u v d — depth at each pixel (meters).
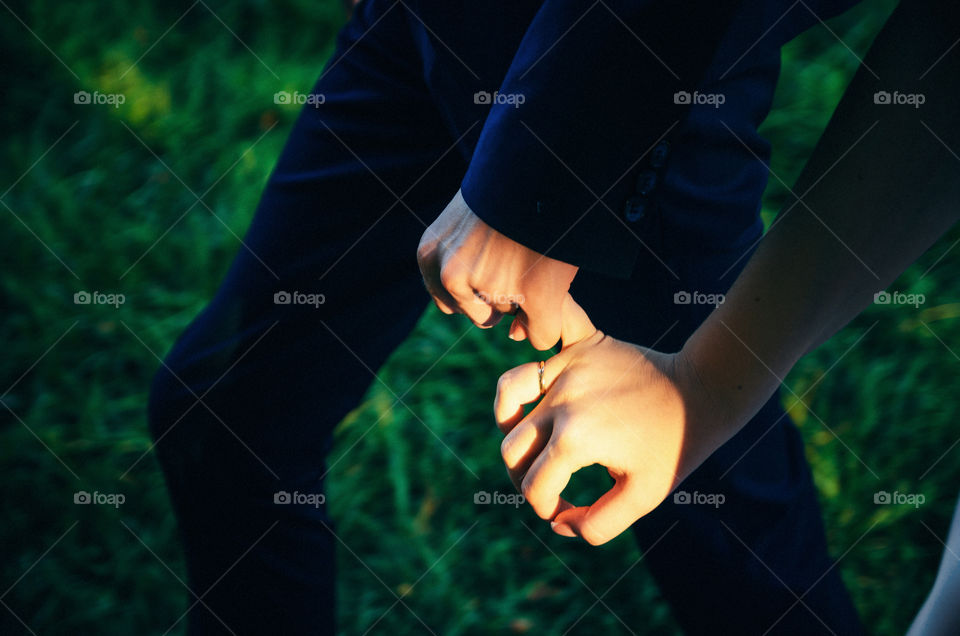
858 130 1.12
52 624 1.88
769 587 1.44
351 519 2.06
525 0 1.28
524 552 2.01
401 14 1.38
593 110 1.18
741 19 1.29
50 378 2.33
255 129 3.04
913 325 2.34
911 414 2.19
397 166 1.42
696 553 1.43
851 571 1.91
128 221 2.76
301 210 1.44
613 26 1.16
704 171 1.33
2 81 3.14
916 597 1.86
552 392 1.18
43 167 2.89
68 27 3.32
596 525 1.18
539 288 1.21
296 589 1.53
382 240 1.44
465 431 2.23
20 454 2.16
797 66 3.05
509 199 1.19
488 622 1.88
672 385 1.16
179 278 2.60
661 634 1.85
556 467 1.16
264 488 1.49
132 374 2.40
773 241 1.14
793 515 1.43
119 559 1.97
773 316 1.14
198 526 1.51
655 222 1.31
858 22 3.15
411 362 2.37
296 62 3.25
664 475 1.17
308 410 1.49
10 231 2.64
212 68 3.21
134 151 2.96
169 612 1.90
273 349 1.46
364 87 1.42
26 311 2.50
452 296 1.25
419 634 1.87
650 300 1.35
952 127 1.10
